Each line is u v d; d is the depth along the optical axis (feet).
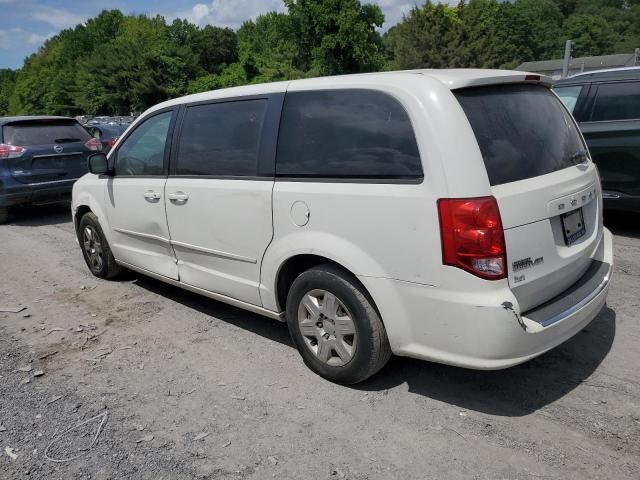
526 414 10.01
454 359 9.36
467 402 10.47
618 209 20.35
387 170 9.71
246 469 8.96
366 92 10.21
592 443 9.15
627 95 19.86
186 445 9.64
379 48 184.24
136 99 225.56
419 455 9.07
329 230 10.46
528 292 9.46
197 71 232.53
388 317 9.93
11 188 28.19
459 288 8.96
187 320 15.07
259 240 11.91
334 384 11.32
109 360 12.93
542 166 10.10
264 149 11.72
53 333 14.62
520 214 9.19
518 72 10.61
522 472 8.57
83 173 30.76
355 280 10.38
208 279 13.74
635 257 18.29
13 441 9.93
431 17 173.58
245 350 13.10
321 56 167.84
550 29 295.28
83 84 250.16
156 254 15.51
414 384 11.16
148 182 14.94
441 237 9.00
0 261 22.15
